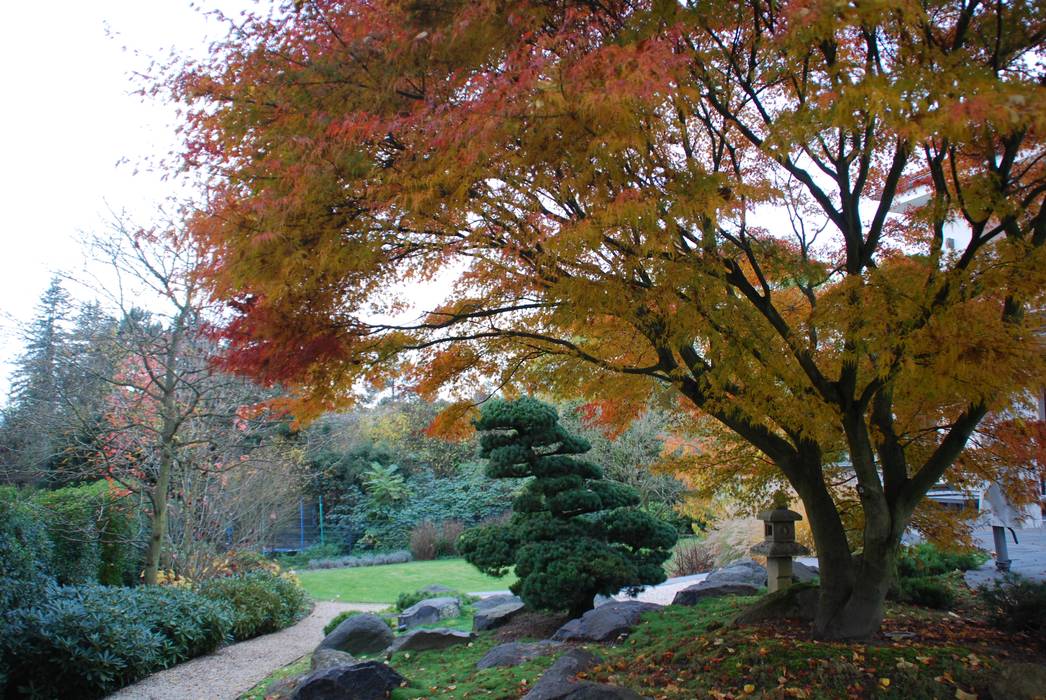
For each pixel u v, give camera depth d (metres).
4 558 7.75
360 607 12.86
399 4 3.70
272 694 6.69
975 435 5.89
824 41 3.74
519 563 7.98
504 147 3.62
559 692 4.33
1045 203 4.20
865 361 4.58
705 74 4.00
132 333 10.24
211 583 10.82
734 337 4.05
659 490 16.44
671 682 4.54
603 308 4.11
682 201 3.54
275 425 13.09
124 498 11.16
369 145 3.91
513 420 8.63
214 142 4.20
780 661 4.38
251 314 4.41
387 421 22.66
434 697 5.45
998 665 4.07
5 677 6.59
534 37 3.78
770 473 6.39
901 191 5.50
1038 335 4.09
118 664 7.25
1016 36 4.32
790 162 4.61
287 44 4.08
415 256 4.74
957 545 5.80
